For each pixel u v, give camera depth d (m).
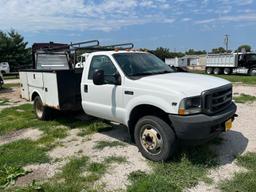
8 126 7.65
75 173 4.58
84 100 6.29
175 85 4.65
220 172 4.41
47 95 7.61
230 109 4.97
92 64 6.09
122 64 5.52
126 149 5.56
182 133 4.42
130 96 5.14
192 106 4.43
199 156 4.89
